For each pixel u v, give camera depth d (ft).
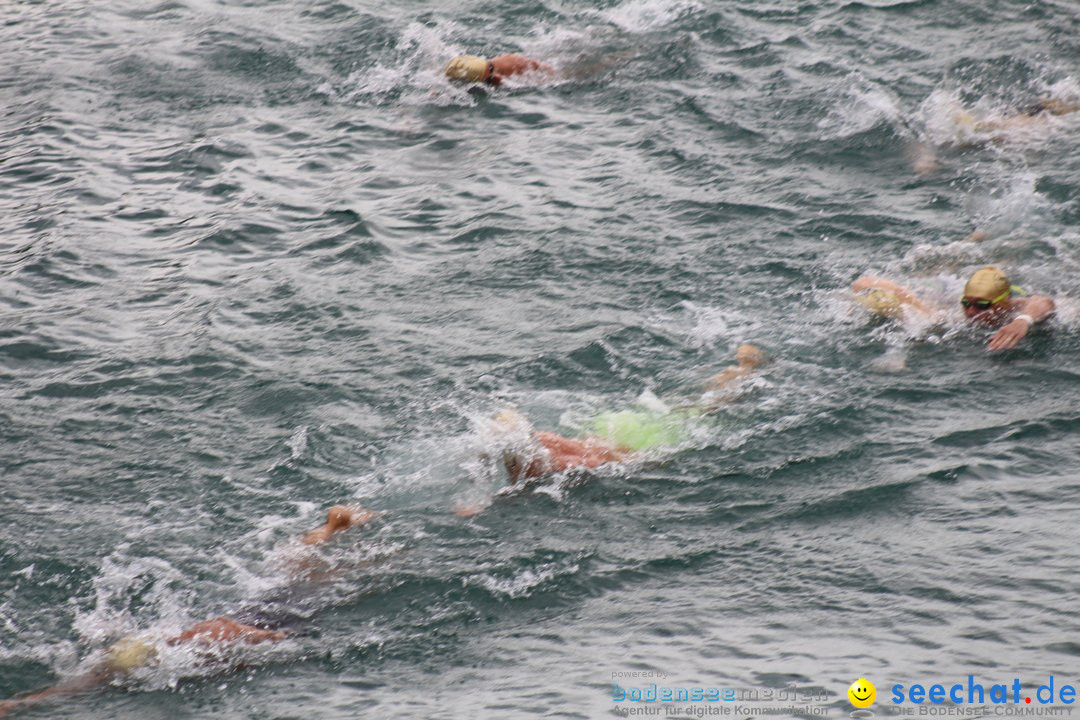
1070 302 139.23
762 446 117.91
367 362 136.87
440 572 103.60
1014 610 90.17
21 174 189.67
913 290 144.25
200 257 163.63
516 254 159.22
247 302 151.23
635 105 202.39
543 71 216.54
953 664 84.84
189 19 252.62
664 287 148.97
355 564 105.40
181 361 138.31
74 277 158.92
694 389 128.77
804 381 128.36
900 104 193.98
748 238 159.02
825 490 110.11
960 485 108.17
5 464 120.78
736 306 144.15
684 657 89.56
